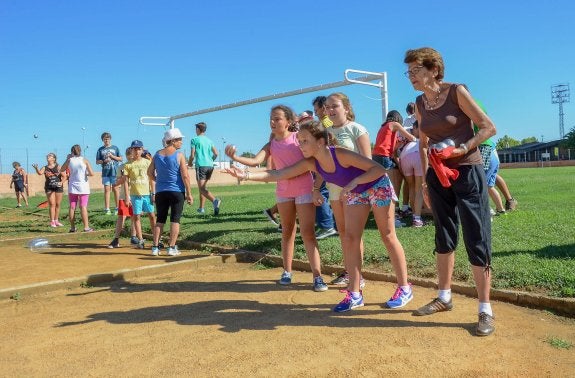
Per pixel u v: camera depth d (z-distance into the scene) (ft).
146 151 32.09
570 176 72.43
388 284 16.93
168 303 15.93
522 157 263.29
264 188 89.20
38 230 36.14
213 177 123.85
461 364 10.28
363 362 10.52
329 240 22.27
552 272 14.83
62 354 11.67
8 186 103.35
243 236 25.54
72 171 33.09
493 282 15.05
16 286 17.67
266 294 16.58
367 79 39.75
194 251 25.46
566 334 11.78
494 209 29.30
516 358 10.50
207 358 11.05
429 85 12.42
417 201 24.32
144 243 28.60
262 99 50.55
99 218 38.86
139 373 10.42
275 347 11.53
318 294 16.30
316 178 16.39
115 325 13.74
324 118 19.15
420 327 12.50
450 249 13.32
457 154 11.71
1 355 11.75
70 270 21.75
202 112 59.31
